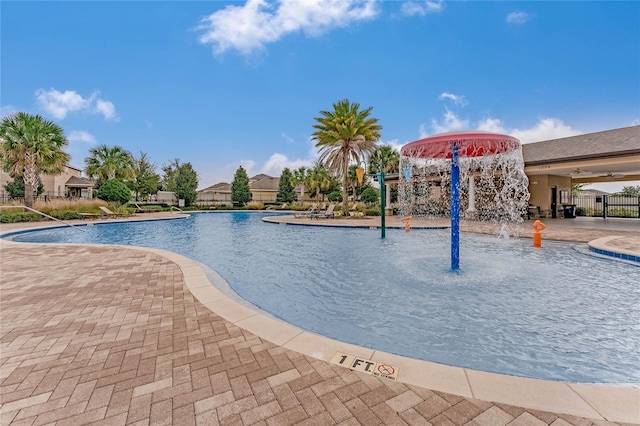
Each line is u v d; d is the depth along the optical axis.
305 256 8.25
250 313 3.65
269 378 2.30
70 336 3.04
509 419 1.85
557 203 18.58
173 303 4.00
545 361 2.95
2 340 2.95
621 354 3.06
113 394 2.12
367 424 1.82
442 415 1.89
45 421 1.86
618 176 20.00
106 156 30.20
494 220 16.91
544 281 5.44
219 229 15.59
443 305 4.39
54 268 5.98
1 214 15.91
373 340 3.41
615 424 1.80
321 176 38.41
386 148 31.91
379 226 14.77
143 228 16.27
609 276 5.75
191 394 2.12
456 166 6.00
